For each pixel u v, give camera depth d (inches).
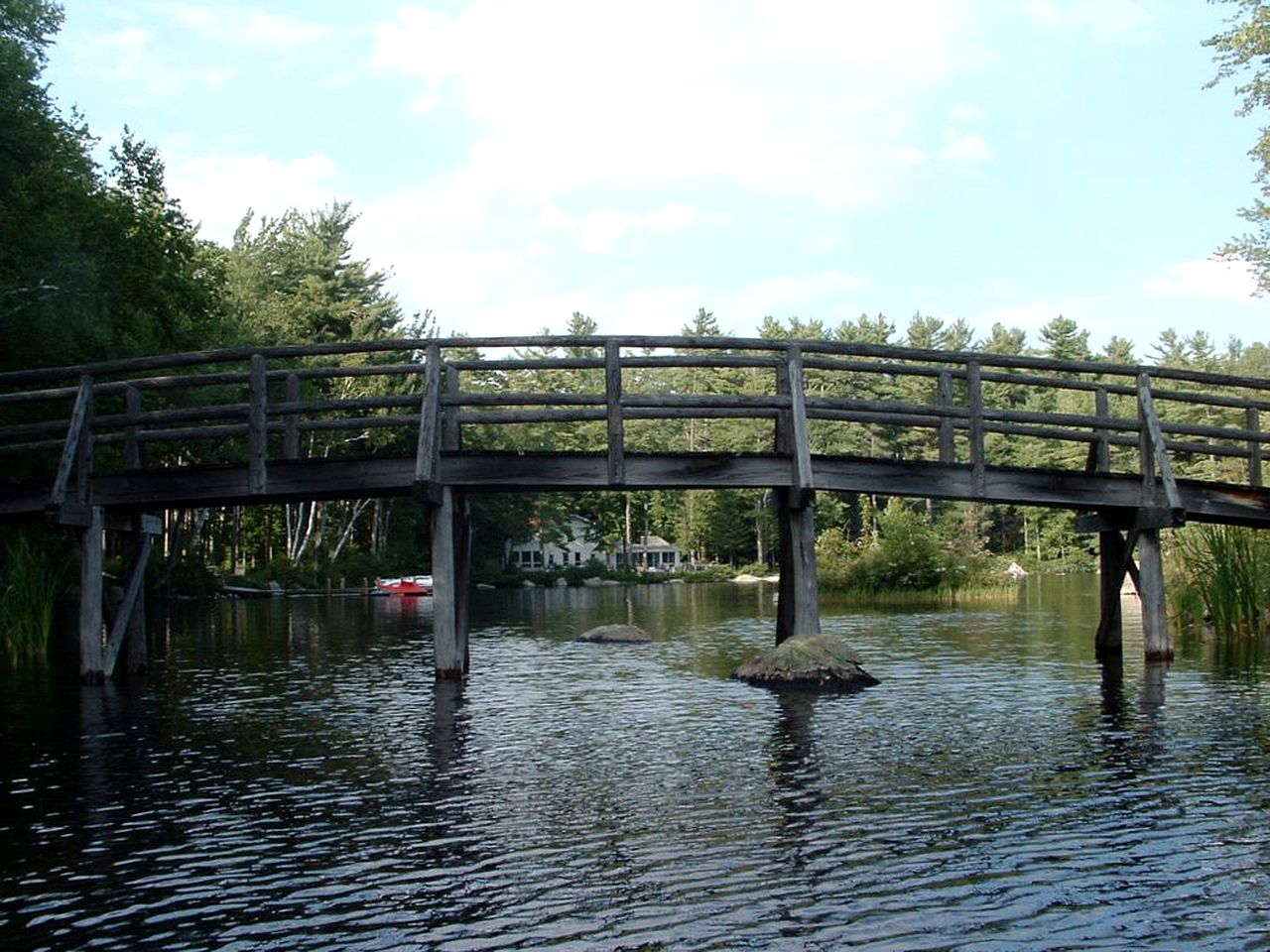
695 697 568.1
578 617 1337.4
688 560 4114.2
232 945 235.8
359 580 2407.7
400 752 428.1
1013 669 660.7
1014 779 368.2
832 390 3312.0
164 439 621.6
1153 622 682.2
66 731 478.0
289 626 1161.4
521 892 264.5
